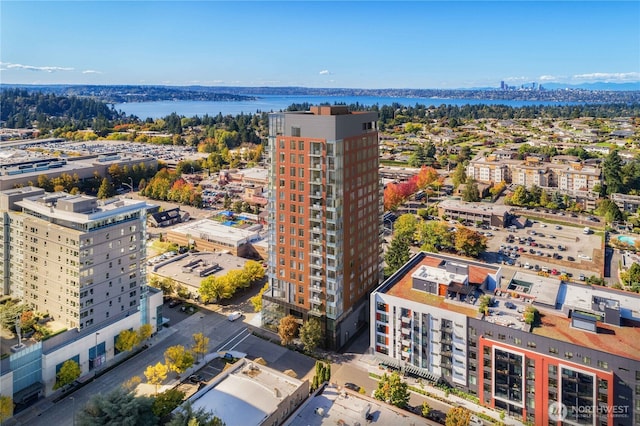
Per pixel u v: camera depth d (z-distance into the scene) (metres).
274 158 150.12
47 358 126.38
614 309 117.81
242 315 174.88
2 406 112.94
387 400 117.31
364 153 154.50
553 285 138.50
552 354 111.44
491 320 121.69
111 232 141.62
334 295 146.25
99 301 140.50
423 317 131.25
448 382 130.12
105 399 103.19
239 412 107.06
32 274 146.00
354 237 154.00
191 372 139.00
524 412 115.94
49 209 143.62
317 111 146.00
